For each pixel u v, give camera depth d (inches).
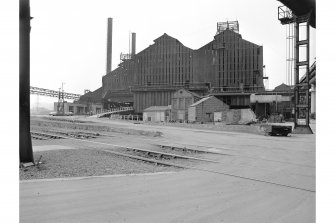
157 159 535.8
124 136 992.2
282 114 2501.2
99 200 262.2
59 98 3627.0
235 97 3083.2
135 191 294.0
